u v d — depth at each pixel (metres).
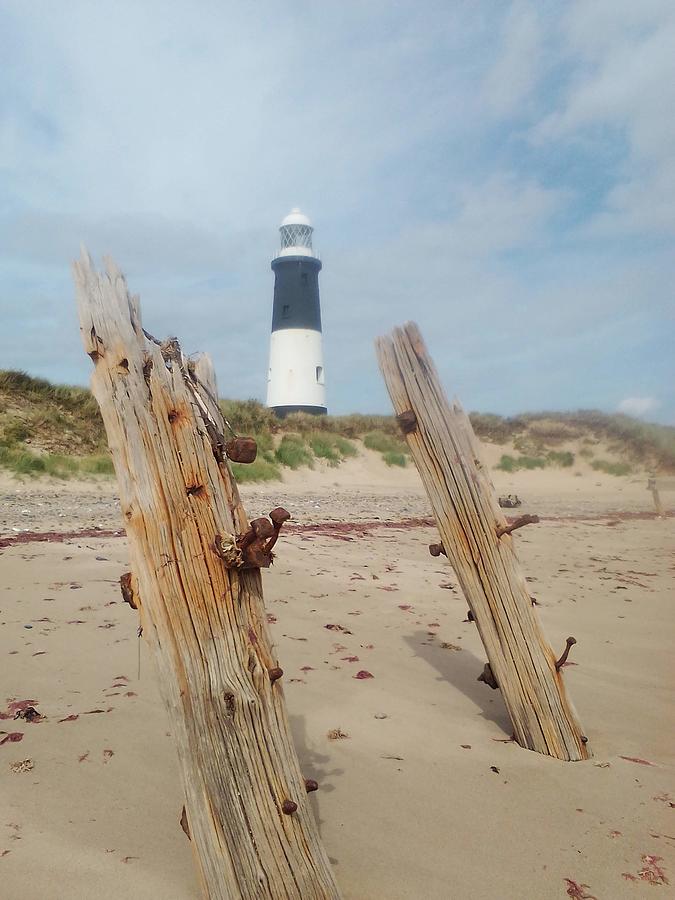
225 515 2.43
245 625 2.40
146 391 2.40
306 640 5.56
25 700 4.12
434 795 3.29
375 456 28.08
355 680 4.76
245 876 2.26
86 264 2.49
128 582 2.40
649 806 3.27
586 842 2.96
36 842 2.78
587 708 4.54
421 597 7.24
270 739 2.37
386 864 2.76
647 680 5.13
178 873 2.64
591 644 6.02
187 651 2.32
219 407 2.70
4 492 15.60
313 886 2.34
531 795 3.33
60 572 7.16
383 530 12.71
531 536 13.06
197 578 2.34
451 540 3.96
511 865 2.79
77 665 4.70
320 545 10.20
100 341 2.41
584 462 32.66
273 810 2.33
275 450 25.19
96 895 2.50
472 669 5.14
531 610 3.87
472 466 3.93
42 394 21.16
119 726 3.80
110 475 18.56
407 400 3.98
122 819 2.97
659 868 2.79
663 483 29.20
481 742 3.90
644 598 7.91
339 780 3.39
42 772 3.31
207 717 2.30
